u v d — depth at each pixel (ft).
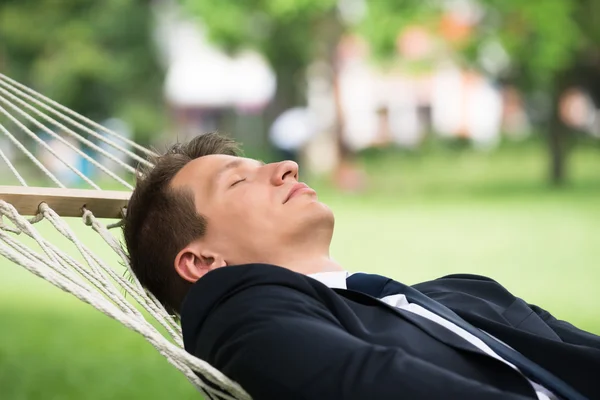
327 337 9.54
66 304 36.81
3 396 22.74
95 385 23.90
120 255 12.82
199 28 117.29
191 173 11.88
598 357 10.27
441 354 9.95
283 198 11.55
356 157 129.90
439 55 103.14
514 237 57.82
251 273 10.41
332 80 119.34
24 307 36.01
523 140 160.25
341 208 78.23
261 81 192.75
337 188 98.73
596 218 67.26
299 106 144.36
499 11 95.35
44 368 25.70
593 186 94.32
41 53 113.29
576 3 96.63
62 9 112.98
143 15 127.75
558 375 10.34
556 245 54.08
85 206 13.61
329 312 10.19
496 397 9.03
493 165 126.72
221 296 10.43
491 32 99.40
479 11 99.81
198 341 10.47
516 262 47.91
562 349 10.35
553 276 43.47
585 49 99.81
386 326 10.23
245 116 195.93
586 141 152.87
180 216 11.76
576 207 74.95
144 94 129.90
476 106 187.52
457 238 57.67
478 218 68.85
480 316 10.84
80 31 113.80
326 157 123.75
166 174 12.03
